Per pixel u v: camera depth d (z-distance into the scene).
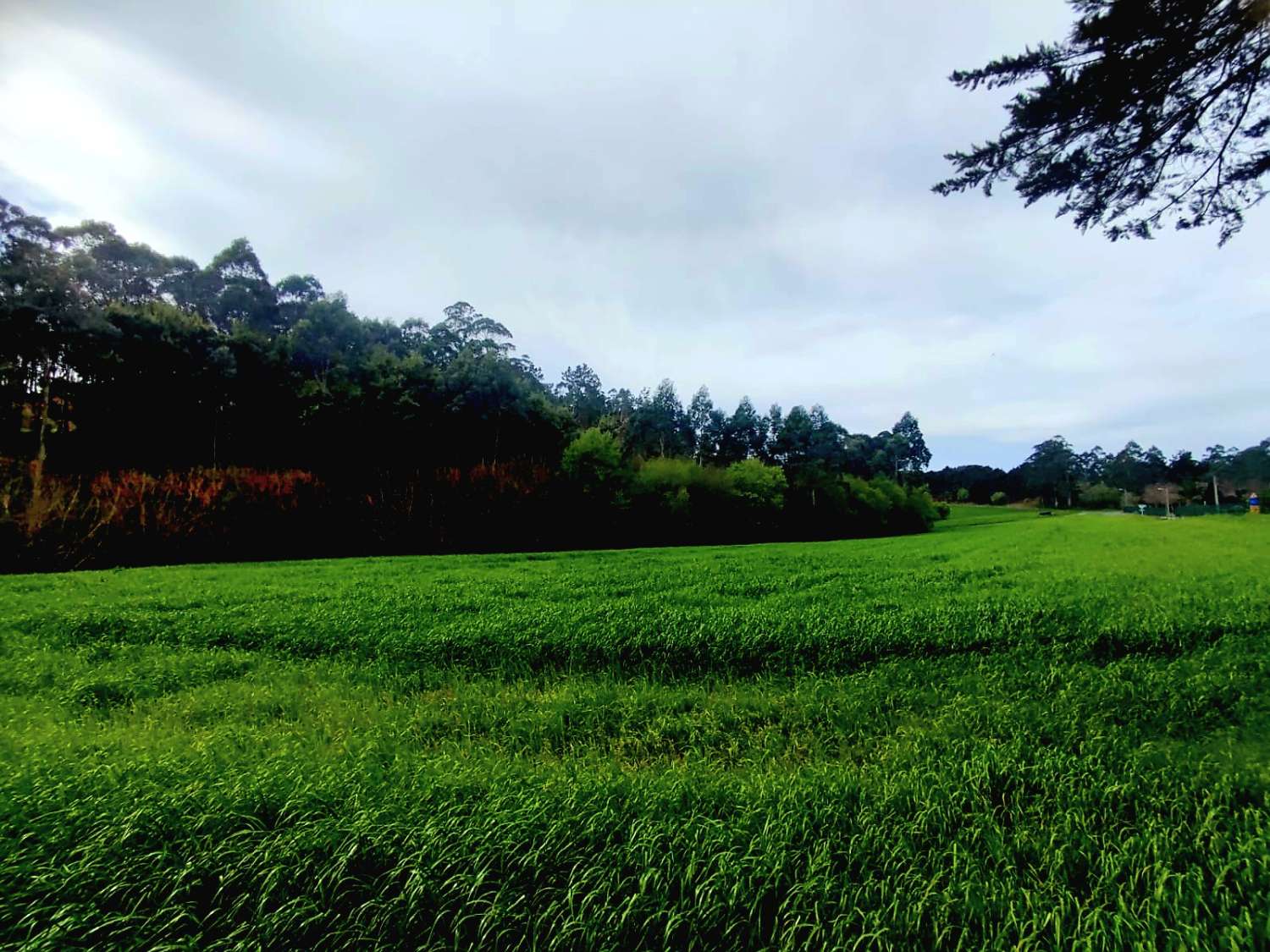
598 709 8.89
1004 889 4.60
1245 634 10.98
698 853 4.97
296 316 55.34
